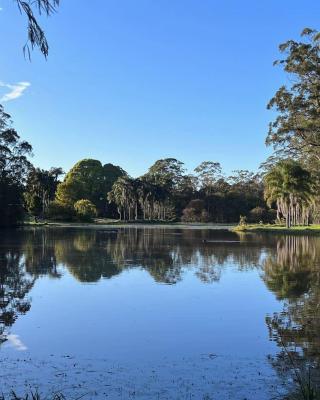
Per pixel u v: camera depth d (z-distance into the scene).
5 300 12.23
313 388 5.74
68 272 17.36
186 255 24.20
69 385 6.33
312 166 42.50
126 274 16.91
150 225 80.69
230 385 6.32
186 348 8.11
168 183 103.12
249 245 31.81
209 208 101.00
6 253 24.69
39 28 4.79
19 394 6.01
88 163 109.56
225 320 10.10
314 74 31.48
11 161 60.91
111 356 7.65
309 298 12.49
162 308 11.25
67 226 69.69
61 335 8.92
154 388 6.22
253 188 103.25
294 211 68.69
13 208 60.97
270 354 7.72
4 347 8.15
